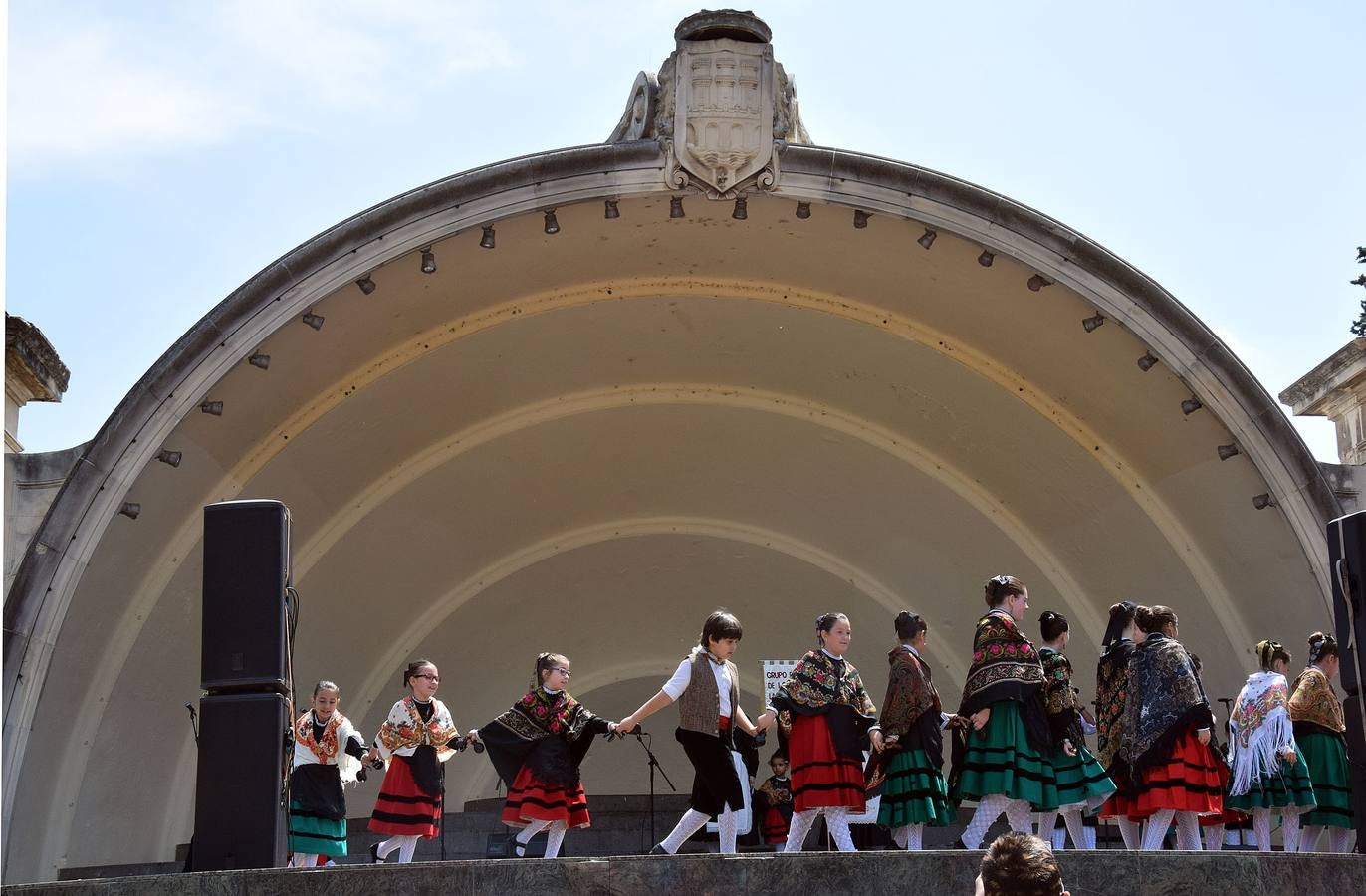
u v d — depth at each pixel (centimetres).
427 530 1519
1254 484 1268
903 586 1619
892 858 791
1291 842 1052
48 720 1212
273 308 1183
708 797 905
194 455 1263
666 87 1230
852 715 940
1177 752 936
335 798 1062
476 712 1678
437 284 1284
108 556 1213
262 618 875
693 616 1708
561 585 1655
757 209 1262
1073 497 1433
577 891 786
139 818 1346
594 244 1305
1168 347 1221
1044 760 932
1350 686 893
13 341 1186
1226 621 1352
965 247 1255
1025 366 1371
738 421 1523
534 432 1496
